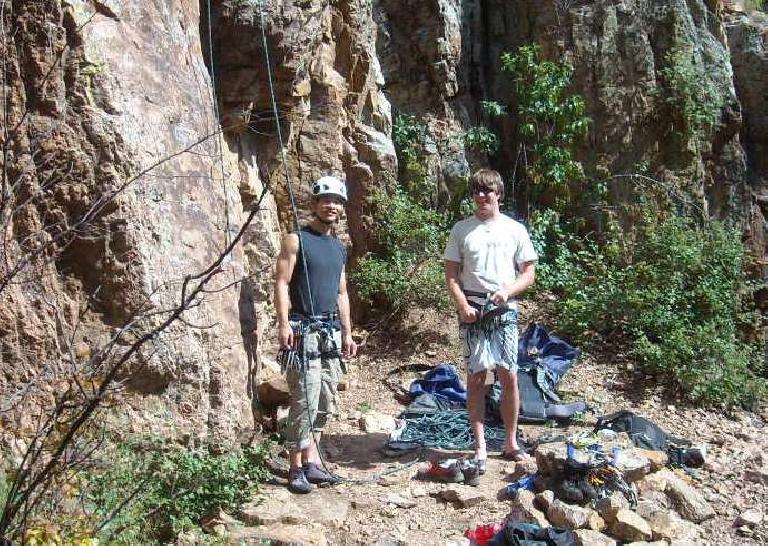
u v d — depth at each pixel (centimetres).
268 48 689
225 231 595
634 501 528
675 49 1027
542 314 912
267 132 749
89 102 516
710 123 1029
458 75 1039
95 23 528
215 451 539
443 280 858
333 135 794
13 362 488
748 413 781
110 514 426
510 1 1061
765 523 539
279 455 605
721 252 932
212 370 545
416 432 666
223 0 668
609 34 1017
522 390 724
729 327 891
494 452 638
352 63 853
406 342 839
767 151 1098
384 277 839
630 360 830
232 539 475
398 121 987
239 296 596
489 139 1021
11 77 505
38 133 484
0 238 462
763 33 1103
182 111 577
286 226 771
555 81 995
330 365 571
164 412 512
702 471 620
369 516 531
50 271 503
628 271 909
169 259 534
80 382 376
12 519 371
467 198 994
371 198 859
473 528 520
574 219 1009
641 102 1017
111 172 515
